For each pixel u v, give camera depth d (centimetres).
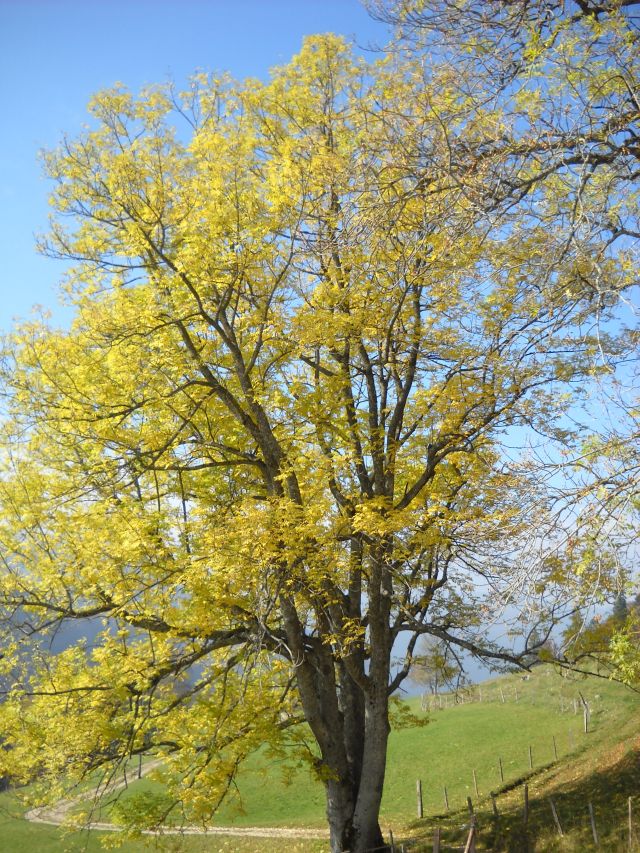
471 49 701
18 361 1118
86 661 1197
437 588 1251
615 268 700
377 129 775
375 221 755
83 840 2183
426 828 1798
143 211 1060
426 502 1116
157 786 2598
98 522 1082
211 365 1172
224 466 1209
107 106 1062
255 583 1010
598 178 697
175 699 1195
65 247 1105
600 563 548
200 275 1034
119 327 1060
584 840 1247
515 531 610
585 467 584
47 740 1127
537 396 993
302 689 1221
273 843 1912
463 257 770
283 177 993
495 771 2380
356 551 1056
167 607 1098
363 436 1170
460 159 693
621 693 2823
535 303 764
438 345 1055
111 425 1090
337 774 1230
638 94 611
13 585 1127
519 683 3700
